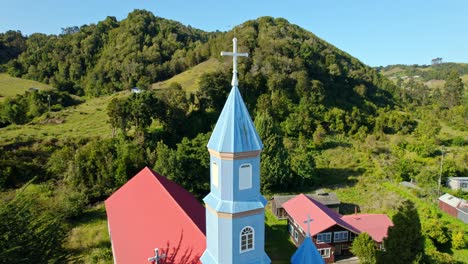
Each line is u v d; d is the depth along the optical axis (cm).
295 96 9250
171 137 6881
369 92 12156
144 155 5431
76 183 4775
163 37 15900
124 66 12656
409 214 2533
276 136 5972
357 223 4078
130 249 2448
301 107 8581
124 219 2853
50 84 12512
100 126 7531
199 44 14950
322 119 8631
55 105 9325
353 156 7250
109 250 3322
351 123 8744
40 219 2302
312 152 7350
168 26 16800
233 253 1711
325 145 7738
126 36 14950
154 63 13200
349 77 11988
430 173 5759
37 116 8412
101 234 3809
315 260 2128
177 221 2395
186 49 14950
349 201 5366
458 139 8525
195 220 2391
